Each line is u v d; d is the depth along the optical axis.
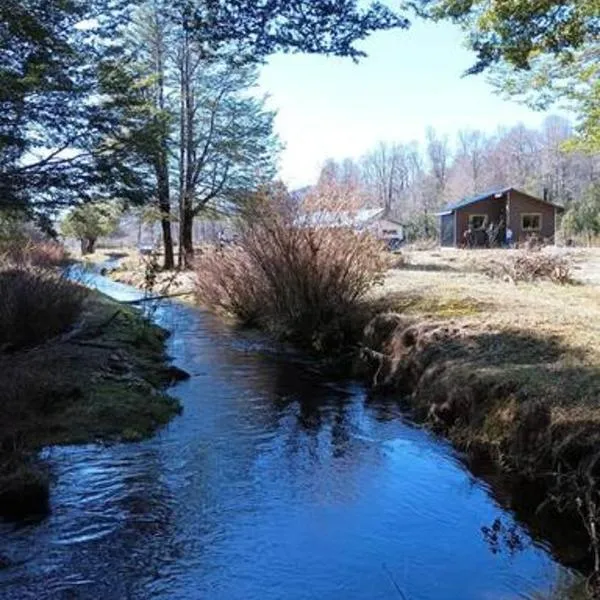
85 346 9.33
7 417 6.25
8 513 4.55
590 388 5.30
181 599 3.57
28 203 8.02
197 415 7.05
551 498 4.35
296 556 4.04
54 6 7.43
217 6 4.67
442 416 6.38
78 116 8.23
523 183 55.53
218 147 24.97
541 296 10.16
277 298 11.41
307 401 7.66
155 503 4.77
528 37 5.68
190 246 24.94
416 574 3.85
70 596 3.57
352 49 4.96
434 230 44.06
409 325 8.42
